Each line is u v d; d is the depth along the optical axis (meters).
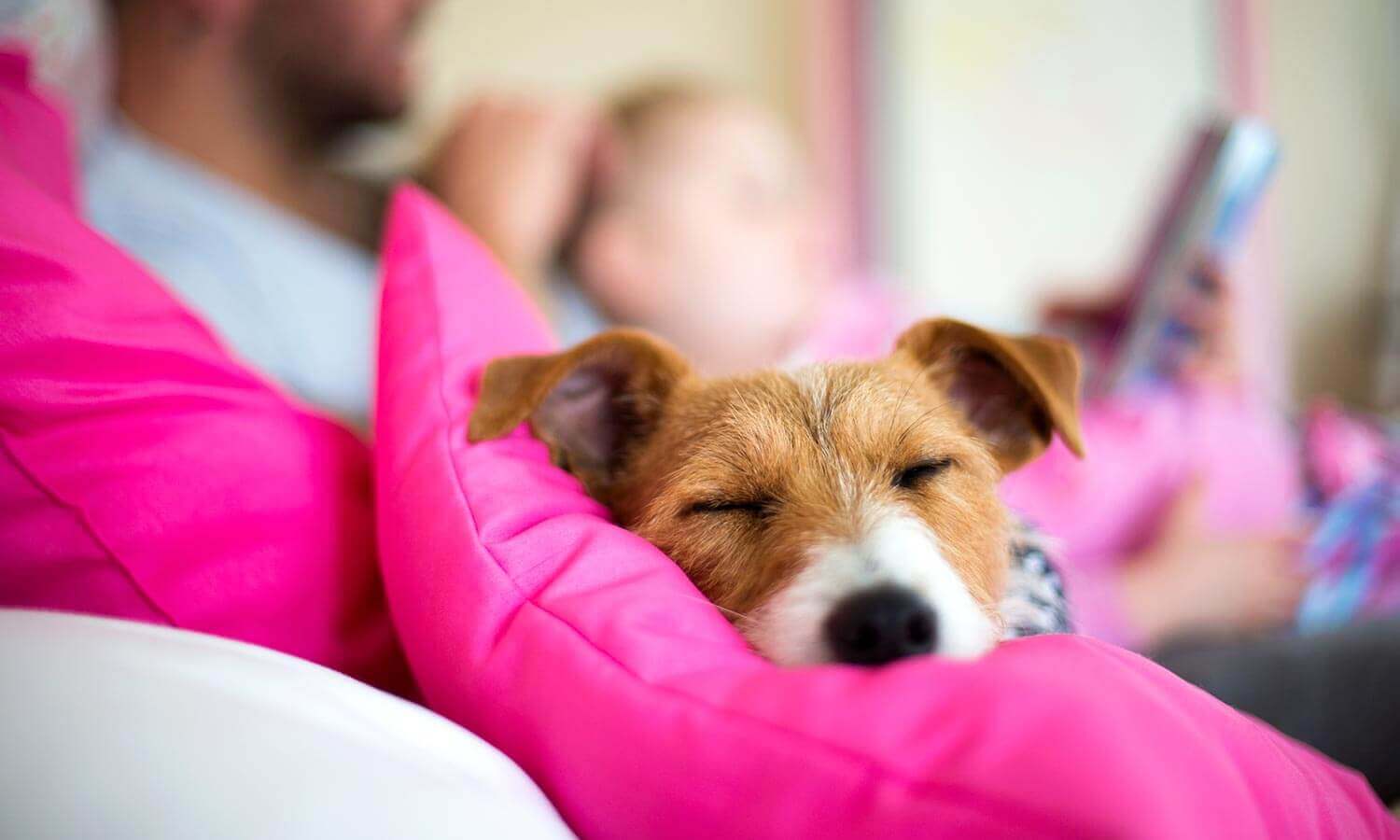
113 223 2.44
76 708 0.74
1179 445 2.83
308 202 3.10
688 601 1.07
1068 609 1.58
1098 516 2.64
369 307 2.86
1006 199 4.93
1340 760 1.82
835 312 3.77
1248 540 2.49
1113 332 3.22
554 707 0.92
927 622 1.11
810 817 0.77
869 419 1.47
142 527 1.10
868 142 4.75
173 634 0.94
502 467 1.23
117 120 2.62
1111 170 4.94
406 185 1.70
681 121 3.85
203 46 2.81
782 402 1.51
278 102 3.02
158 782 0.71
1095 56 4.89
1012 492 2.57
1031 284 4.92
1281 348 4.71
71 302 1.11
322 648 1.22
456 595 1.06
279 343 2.55
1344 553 2.37
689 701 0.86
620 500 1.62
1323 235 4.87
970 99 4.89
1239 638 2.10
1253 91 4.88
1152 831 0.66
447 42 3.88
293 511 1.23
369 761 0.80
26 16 2.12
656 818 0.85
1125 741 0.72
